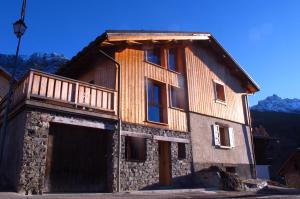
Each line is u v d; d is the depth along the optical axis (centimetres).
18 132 973
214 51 1891
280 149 5522
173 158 1397
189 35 1644
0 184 970
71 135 1066
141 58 1409
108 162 1133
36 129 930
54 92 1002
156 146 1327
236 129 1892
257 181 1542
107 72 1309
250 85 2097
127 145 1232
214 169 1499
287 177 3166
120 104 1228
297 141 6303
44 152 930
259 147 2595
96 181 1096
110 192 1074
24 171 873
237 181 1377
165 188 1296
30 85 945
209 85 1781
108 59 1320
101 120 1130
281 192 1323
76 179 1044
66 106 1025
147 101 1362
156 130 1354
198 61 1759
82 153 1082
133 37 1329
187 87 1614
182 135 1484
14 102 1062
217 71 1894
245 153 1895
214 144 1664
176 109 1510
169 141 1407
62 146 1032
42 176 906
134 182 1184
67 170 1027
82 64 1438
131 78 1327
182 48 1688
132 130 1246
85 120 1074
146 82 1394
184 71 1645
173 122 1466
